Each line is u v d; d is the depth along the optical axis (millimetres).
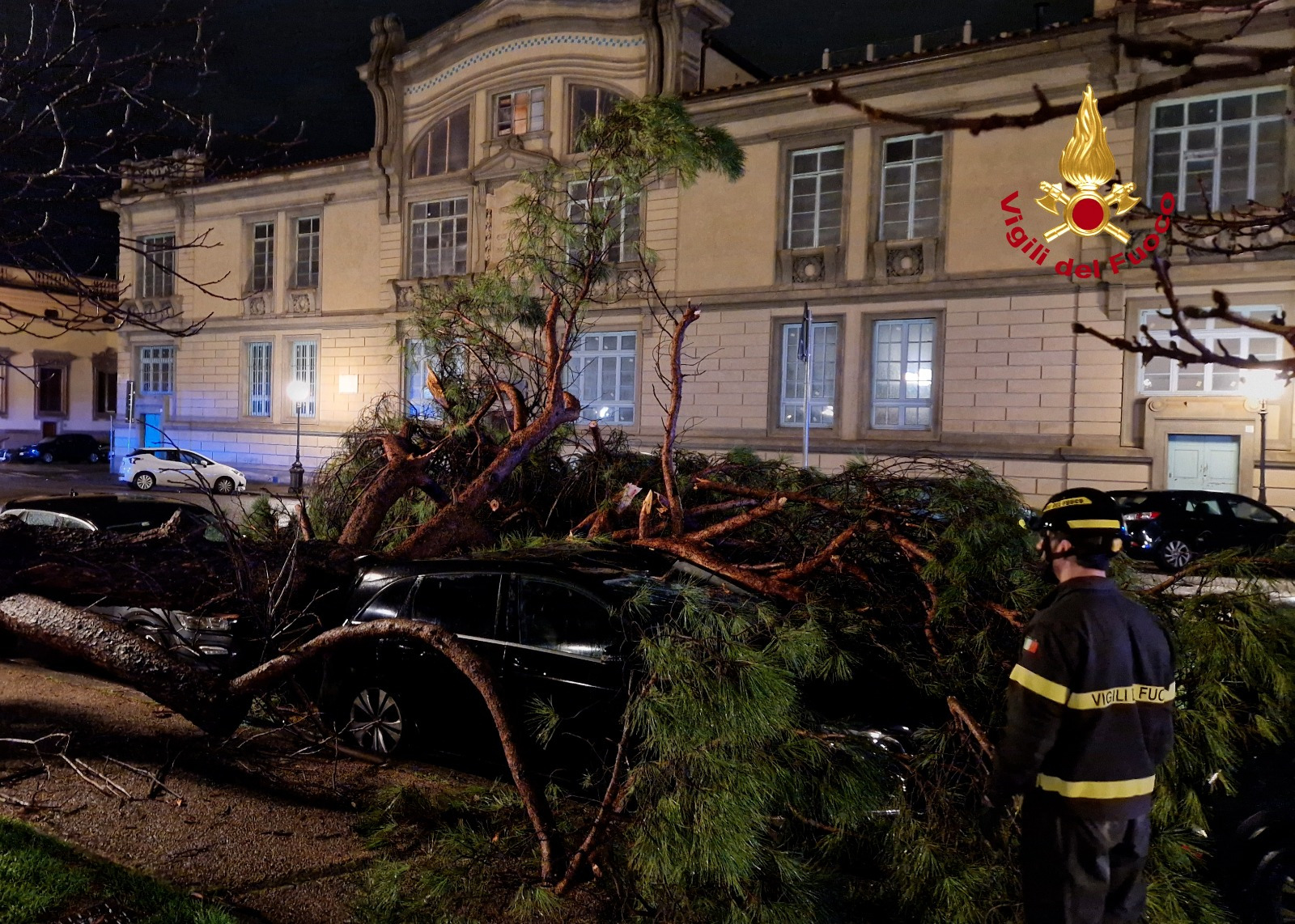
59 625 5871
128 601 6434
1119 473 20016
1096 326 20125
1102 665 3090
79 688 7801
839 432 23000
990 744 4395
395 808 4879
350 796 5668
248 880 4531
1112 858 3189
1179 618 4617
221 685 5641
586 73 26297
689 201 24547
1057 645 3111
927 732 4539
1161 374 19828
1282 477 18766
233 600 6328
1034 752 3090
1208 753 4176
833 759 4336
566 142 26641
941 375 21781
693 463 8922
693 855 3850
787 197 23656
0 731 6598
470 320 9578
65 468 42625
